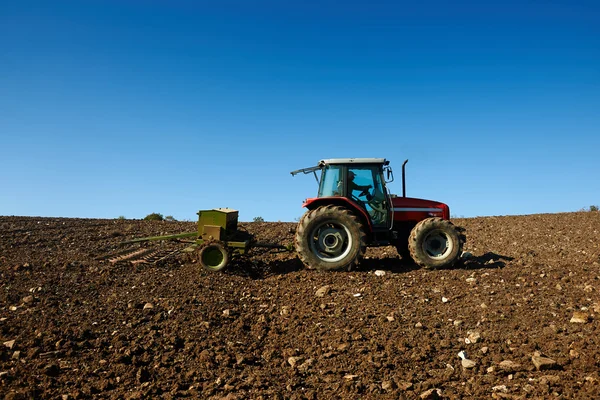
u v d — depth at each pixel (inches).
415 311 236.5
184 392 158.2
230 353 189.8
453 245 322.7
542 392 153.3
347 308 242.7
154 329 213.3
